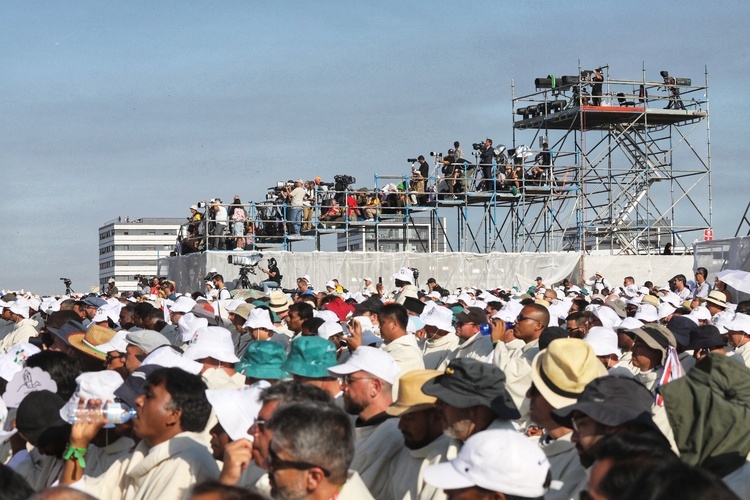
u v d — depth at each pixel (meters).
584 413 5.38
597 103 45.47
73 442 6.42
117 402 6.52
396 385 7.23
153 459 5.95
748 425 5.52
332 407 4.86
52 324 13.16
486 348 12.34
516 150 43.38
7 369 9.09
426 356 13.17
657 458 3.94
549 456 6.22
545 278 42.88
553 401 6.15
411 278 20.95
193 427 6.09
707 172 46.78
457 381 6.01
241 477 6.28
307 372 7.54
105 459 6.84
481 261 41.84
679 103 46.06
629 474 3.87
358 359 6.98
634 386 5.51
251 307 14.98
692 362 10.32
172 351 8.27
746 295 21.95
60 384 8.20
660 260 44.25
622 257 43.81
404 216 41.62
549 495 5.92
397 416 6.39
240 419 5.91
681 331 10.53
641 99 45.16
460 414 5.97
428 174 41.84
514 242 44.19
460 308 16.53
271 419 4.81
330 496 4.74
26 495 4.09
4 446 8.30
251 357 8.49
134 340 9.77
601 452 4.07
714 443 5.54
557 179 45.16
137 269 110.25
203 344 8.76
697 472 3.28
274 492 4.74
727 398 5.61
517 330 10.63
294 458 4.66
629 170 46.22
